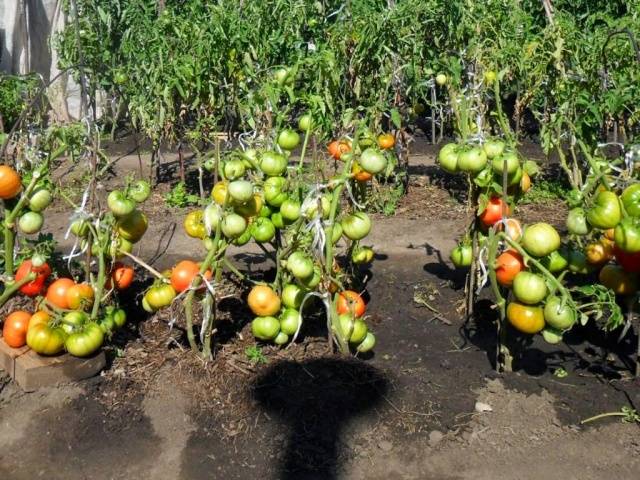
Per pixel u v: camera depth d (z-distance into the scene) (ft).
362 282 6.57
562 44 6.61
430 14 8.61
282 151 5.28
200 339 5.21
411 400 4.73
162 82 9.25
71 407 4.68
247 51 8.79
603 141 9.62
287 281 5.02
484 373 5.04
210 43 8.59
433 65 8.57
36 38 15.02
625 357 5.27
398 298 6.35
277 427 4.48
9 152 7.13
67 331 4.88
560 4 11.52
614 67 7.14
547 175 10.93
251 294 4.90
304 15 10.31
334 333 5.07
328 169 9.39
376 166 4.64
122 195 4.88
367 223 4.76
